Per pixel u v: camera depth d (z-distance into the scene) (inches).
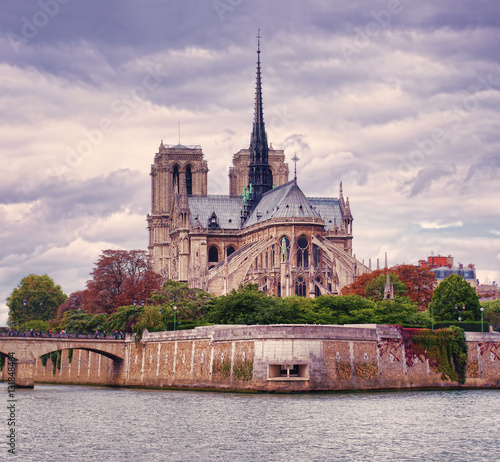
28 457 4672.7
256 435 5182.1
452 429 5364.2
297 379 6939.0
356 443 4965.6
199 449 4845.0
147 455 4717.0
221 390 7313.0
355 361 7199.8
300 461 4564.5
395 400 6594.5
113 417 5949.8
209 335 7554.1
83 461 4581.7
